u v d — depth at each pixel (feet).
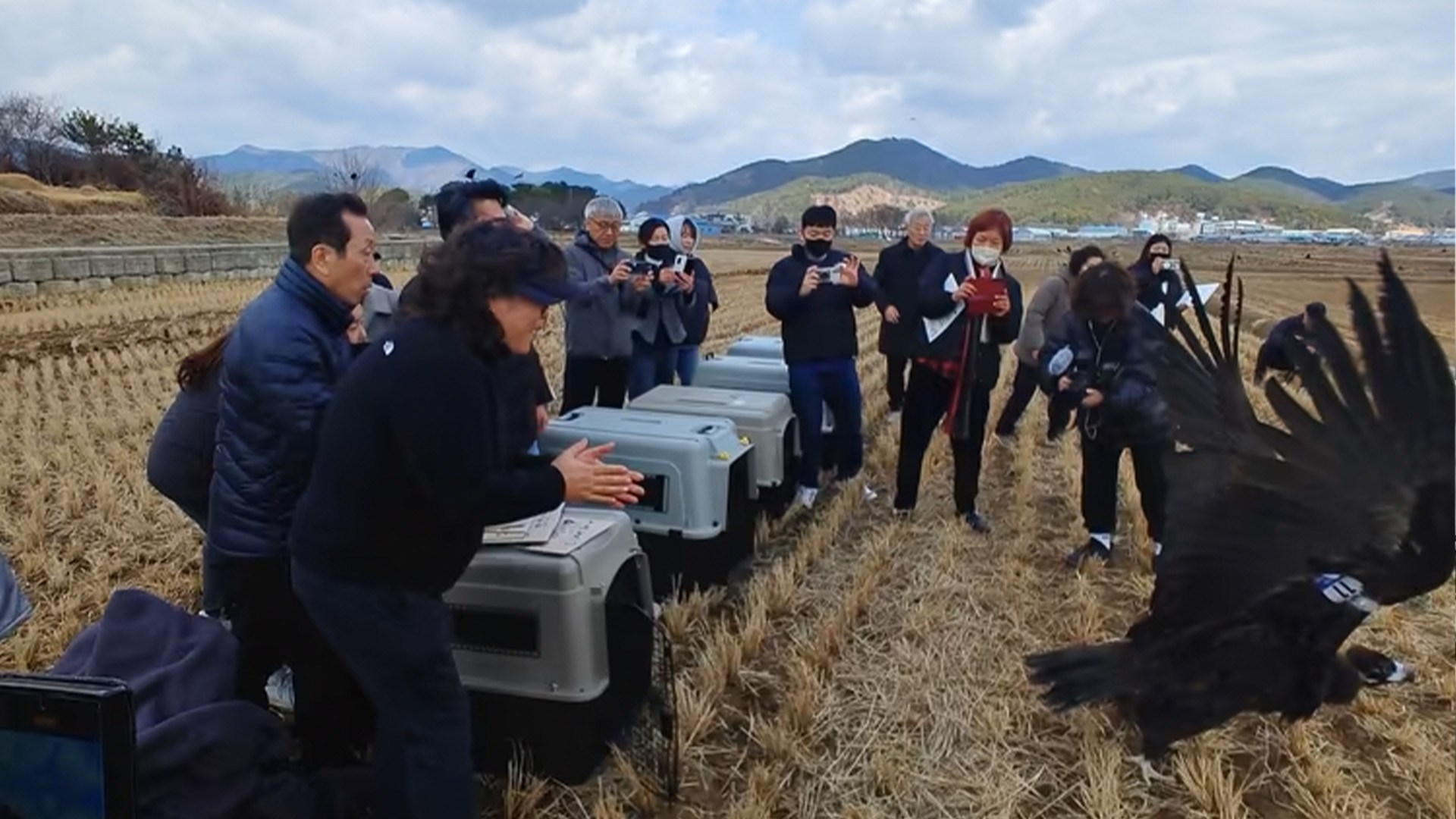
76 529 18.61
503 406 8.60
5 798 7.40
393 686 8.25
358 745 10.99
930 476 23.89
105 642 10.02
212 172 131.13
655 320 21.06
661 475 14.83
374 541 7.91
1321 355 7.52
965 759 11.76
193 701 9.57
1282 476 7.90
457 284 7.62
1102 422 16.75
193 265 71.15
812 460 19.93
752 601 15.69
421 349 7.64
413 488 7.80
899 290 22.06
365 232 9.74
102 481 20.63
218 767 8.59
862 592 15.94
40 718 7.29
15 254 57.88
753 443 17.69
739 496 16.57
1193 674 8.76
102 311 51.44
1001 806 10.85
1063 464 24.84
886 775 11.30
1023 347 26.78
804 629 15.14
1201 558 8.53
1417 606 16.26
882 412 30.35
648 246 21.34
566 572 10.32
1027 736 12.32
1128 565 18.08
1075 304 16.38
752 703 13.08
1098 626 15.20
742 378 21.16
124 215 91.81
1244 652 8.44
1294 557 7.94
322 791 9.23
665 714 10.98
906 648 14.48
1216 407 8.57
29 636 13.85
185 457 11.27
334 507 7.93
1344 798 10.91
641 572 11.70
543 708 10.64
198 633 10.32
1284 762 11.75
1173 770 11.54
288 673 11.84
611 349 19.69
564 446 14.99
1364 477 7.37
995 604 16.17
